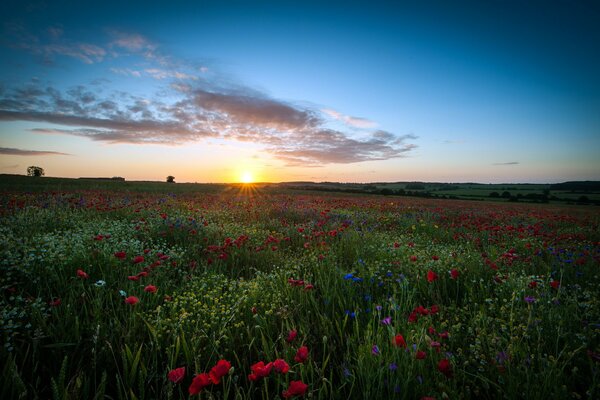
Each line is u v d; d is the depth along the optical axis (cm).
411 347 234
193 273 480
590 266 518
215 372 175
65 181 3962
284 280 427
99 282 335
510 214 1836
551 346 276
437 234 959
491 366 237
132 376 222
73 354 250
